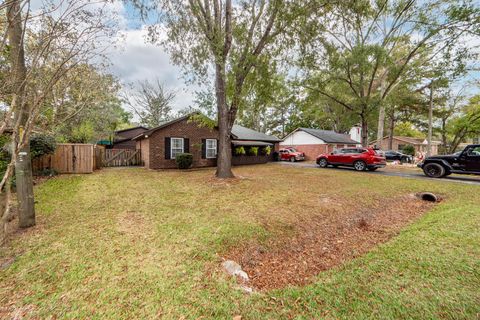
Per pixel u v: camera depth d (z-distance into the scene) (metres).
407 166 17.12
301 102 16.83
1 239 2.84
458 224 4.33
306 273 3.25
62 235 3.84
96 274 2.75
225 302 2.34
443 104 23.19
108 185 8.35
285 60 9.57
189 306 2.26
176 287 2.56
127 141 24.22
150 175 11.30
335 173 12.78
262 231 4.32
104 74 8.18
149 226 4.37
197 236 3.95
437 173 10.95
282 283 2.99
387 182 9.64
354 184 9.15
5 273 2.73
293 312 2.19
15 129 2.75
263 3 8.45
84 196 6.56
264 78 9.27
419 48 14.23
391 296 2.29
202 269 2.99
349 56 14.34
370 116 17.23
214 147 16.84
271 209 5.63
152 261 3.10
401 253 3.27
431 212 5.64
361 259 3.28
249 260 3.53
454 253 3.13
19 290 2.44
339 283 2.64
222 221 4.70
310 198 6.81
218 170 10.22
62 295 2.37
